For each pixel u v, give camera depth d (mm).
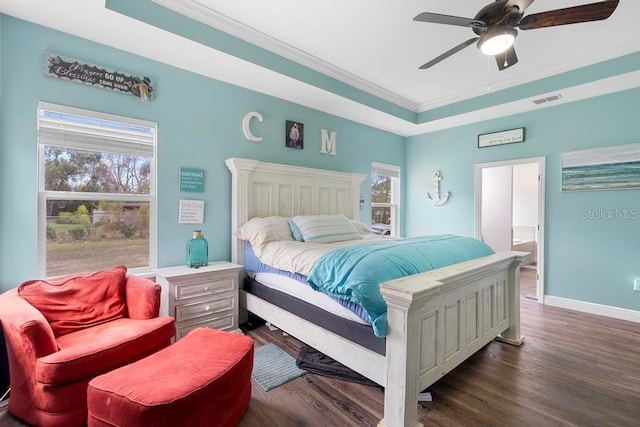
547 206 3910
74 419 1542
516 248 6191
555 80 3400
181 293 2510
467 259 2480
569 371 2252
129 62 2617
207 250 2908
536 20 1885
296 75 3164
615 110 3408
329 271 1962
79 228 2473
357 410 1810
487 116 4289
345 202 4227
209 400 1406
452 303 1979
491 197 6113
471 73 3568
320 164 4117
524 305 3881
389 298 1587
